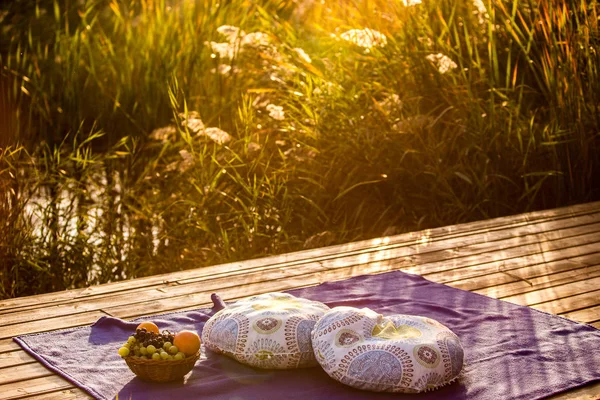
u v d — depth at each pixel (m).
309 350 2.32
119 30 6.14
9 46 6.14
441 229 4.09
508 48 5.05
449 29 5.14
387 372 2.14
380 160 4.69
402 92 4.99
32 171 4.46
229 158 4.74
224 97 5.26
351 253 3.67
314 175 4.71
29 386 2.23
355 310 2.33
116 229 4.62
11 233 3.99
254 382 2.25
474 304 2.91
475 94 4.96
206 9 5.82
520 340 2.55
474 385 2.22
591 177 4.90
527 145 4.83
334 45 5.48
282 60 5.32
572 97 4.84
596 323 2.74
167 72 5.32
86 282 4.27
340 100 4.90
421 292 3.06
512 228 4.09
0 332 2.65
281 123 4.97
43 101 5.27
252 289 3.13
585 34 4.95
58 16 5.79
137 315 2.83
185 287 3.16
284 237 4.61
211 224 4.62
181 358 2.20
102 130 5.20
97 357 2.43
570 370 2.31
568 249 3.69
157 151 5.20
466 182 4.71
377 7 5.39
